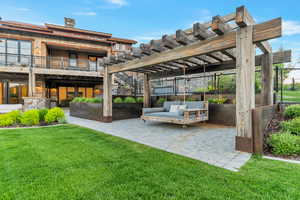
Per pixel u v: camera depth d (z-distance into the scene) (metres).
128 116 7.71
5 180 1.85
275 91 5.92
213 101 6.62
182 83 8.91
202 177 1.93
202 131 4.85
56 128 5.07
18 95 11.71
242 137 2.92
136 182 1.82
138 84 11.22
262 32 2.64
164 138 3.95
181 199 1.54
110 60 5.81
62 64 12.16
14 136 3.92
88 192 1.64
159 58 4.26
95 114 7.20
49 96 13.49
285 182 1.80
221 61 5.23
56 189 1.69
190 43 3.56
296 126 3.22
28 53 11.48
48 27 13.38
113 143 3.42
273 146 2.76
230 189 1.69
